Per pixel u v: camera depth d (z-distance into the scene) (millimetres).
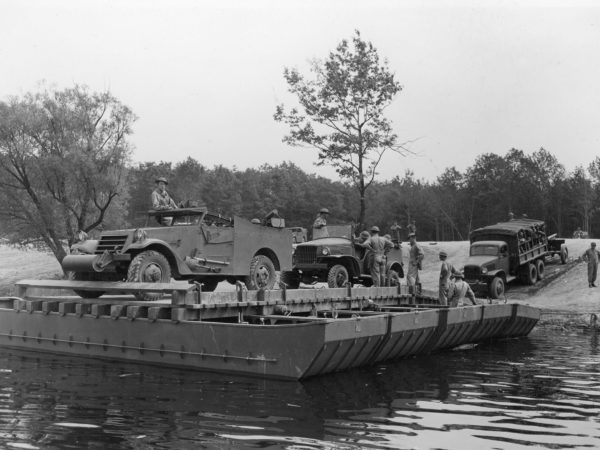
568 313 20922
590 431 8039
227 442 7348
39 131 27281
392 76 27047
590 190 61156
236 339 11406
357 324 11719
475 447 7328
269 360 11086
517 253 24562
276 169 103688
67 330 13969
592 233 64500
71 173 26766
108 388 10258
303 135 26953
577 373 12375
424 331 14164
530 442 7543
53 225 27906
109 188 27656
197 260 13578
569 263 28891
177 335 12086
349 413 8852
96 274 13953
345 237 18203
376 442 7457
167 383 10680
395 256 20250
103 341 13234
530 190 62500
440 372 12422
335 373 12016
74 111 28094
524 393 10391
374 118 27016
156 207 14461
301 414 8734
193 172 87250
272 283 15320
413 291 19250
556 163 64375
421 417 8688
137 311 12742
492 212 67000
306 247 17266
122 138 28797
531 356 14734
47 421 8180
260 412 8805
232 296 13023
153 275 12758
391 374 12117
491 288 22984
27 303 14797
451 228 75188
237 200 85188
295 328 10891
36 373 11586
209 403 9281
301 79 27281
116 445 7184
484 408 9273
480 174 70125
